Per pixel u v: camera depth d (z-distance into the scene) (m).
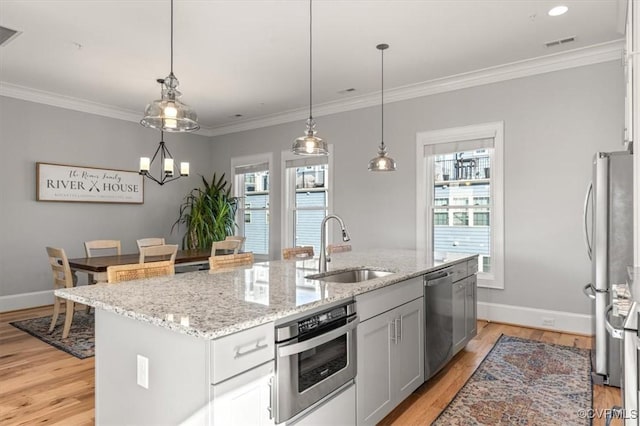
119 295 1.83
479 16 3.12
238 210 6.89
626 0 2.79
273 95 5.17
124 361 1.66
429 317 2.71
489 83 4.34
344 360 1.90
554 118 3.98
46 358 3.29
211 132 7.10
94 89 4.93
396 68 4.22
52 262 3.99
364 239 5.29
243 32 3.38
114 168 5.84
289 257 3.64
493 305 4.34
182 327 1.35
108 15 3.08
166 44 3.61
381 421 2.31
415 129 4.86
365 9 3.00
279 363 1.53
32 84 4.76
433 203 4.83
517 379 2.85
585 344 3.56
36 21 3.18
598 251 2.73
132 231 6.06
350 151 5.41
